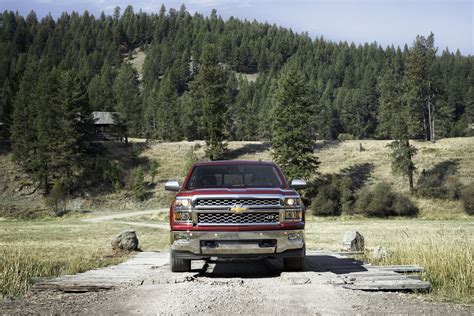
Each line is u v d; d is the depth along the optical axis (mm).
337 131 160875
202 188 7996
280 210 7512
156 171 80625
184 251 7566
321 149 90812
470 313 5508
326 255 12617
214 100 80500
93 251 18359
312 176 70625
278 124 63344
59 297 6676
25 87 92875
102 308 5715
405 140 69500
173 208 7707
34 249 21422
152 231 45594
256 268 9562
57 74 90875
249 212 7445
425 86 88812
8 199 73812
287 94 63531
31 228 47031
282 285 6832
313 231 40656
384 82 87000
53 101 80688
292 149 62750
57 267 11453
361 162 81625
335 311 5363
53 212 68812
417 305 5895
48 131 77875
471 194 60938
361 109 160875
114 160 87750
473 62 193375
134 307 5672
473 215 60531
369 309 5523
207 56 83250
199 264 10609
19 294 7215
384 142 94938
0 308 5902
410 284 6938
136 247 16062
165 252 15594
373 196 62062
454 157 80438
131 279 7727
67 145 77750
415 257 10750
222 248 7402
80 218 64562
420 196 66562
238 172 8625
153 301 5934
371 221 56500
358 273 8180
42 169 76438
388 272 8344
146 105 167375
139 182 75688
